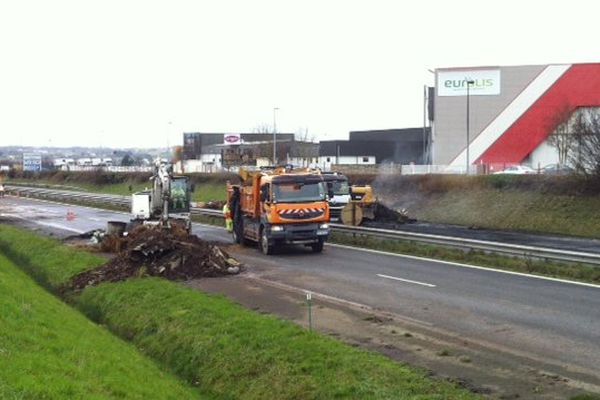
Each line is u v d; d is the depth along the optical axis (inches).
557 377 370.6
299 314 550.0
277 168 1059.3
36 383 300.5
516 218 1366.9
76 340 438.6
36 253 995.9
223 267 785.6
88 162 5049.2
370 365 383.2
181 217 1227.2
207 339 479.5
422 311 547.5
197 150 4335.6
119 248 1004.6
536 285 657.6
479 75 2797.7
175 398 376.2
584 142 1339.8
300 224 943.0
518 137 2758.4
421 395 335.6
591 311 534.3
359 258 890.7
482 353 421.7
